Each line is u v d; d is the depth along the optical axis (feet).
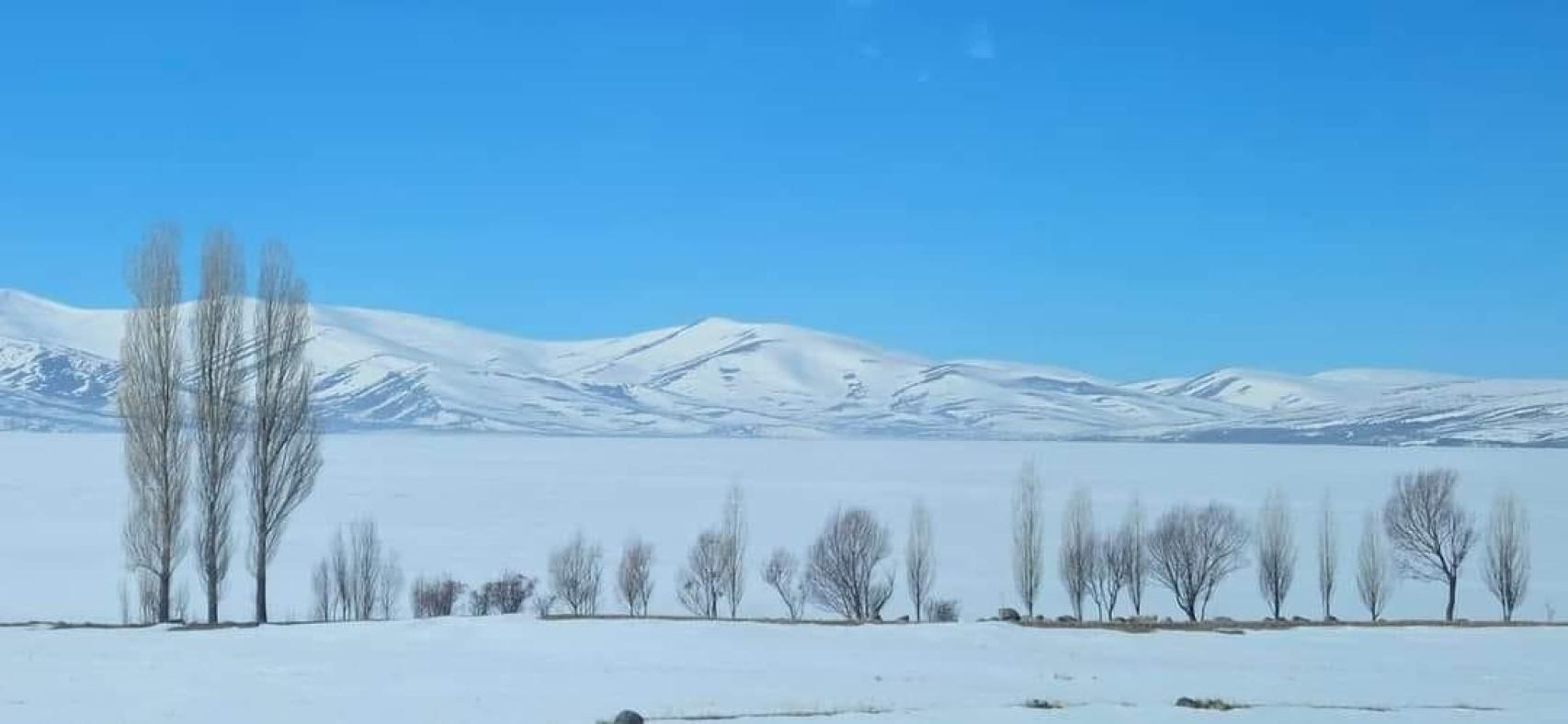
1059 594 283.38
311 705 92.63
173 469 164.25
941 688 103.55
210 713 89.20
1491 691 106.52
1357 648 132.67
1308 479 606.55
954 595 278.67
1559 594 280.72
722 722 86.48
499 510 446.60
